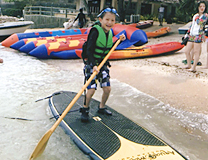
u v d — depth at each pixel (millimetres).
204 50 8859
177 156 2383
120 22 16609
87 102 3043
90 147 2564
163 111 3906
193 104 4117
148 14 22219
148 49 8203
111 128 2922
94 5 20797
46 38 9523
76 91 4836
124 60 7805
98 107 3533
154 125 3436
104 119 3162
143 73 6012
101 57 3041
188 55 6246
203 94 4496
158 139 2688
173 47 8648
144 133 2812
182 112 3852
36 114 3738
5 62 7371
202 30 5711
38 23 19891
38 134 3137
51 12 19891
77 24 16156
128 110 3936
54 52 8156
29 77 5777
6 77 5699
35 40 9367
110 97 4488
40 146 2447
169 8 24422
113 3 19562
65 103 3707
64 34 10828
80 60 8141
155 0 21984
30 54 8086
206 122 3527
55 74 6125
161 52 8422
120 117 3242
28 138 3039
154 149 2488
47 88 4996
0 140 2973
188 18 20969
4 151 2754
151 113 3834
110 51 2998
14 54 8883
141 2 22188
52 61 7898
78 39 9133
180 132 3256
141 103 4223
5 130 3219
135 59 7969
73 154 2668
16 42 9352
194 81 5215
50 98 3928
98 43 2938
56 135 3061
